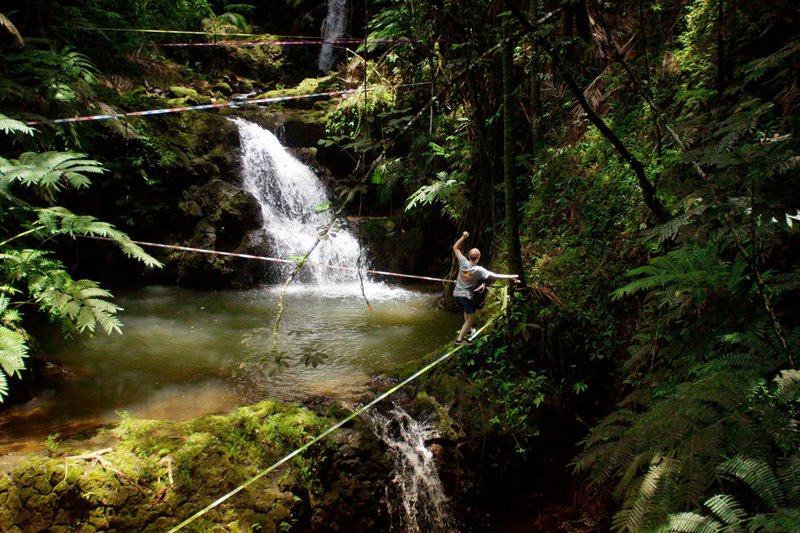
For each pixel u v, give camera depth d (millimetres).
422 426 4625
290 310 7695
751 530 2008
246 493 3514
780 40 4547
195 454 3543
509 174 4973
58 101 6625
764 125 3838
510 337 5070
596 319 5020
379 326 6992
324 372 5500
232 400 4805
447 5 4527
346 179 3494
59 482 3238
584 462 2902
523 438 4707
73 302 3998
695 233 2682
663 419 2518
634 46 6148
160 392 4965
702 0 5398
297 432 3902
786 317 3195
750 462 2162
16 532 3133
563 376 4957
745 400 2395
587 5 6168
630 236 5172
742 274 3299
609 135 3830
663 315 4199
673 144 4902
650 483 2377
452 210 7105
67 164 3988
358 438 4141
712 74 4914
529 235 6254
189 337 6461
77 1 9555
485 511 4633
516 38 3979
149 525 3240
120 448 3537
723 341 3215
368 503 4004
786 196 2361
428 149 7480
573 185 6070
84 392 4922
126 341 6254
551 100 7156
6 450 3744
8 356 3570
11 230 6156
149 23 11367
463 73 4059
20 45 6949
